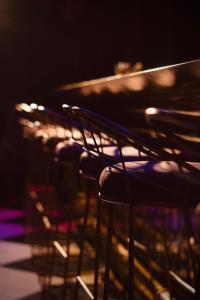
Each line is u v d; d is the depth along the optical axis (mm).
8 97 7062
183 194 1104
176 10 6430
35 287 2771
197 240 1107
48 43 7203
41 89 7156
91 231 3510
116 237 3199
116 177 1204
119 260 2795
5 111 6949
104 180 1228
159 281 2426
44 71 7191
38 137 2895
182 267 2568
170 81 1737
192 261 1641
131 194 1173
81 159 1670
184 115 1001
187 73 1477
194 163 1203
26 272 3080
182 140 967
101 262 3064
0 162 6273
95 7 7035
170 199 1141
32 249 3518
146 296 2301
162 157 1100
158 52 6637
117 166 1243
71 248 3434
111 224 1414
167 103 2363
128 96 2746
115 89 2434
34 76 7180
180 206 1128
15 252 3619
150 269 2285
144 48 6746
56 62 7184
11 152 6332
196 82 1701
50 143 2521
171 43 6500
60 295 2561
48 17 7199
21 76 7148
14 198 6285
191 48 6328
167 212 3010
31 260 3383
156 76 1637
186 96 2029
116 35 6941
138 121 3203
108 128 1169
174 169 1008
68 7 7137
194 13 6262
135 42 6812
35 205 3719
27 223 4410
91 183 1864
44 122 2609
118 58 6945
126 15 6863
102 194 1233
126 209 3398
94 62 7094
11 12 7215
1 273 3057
